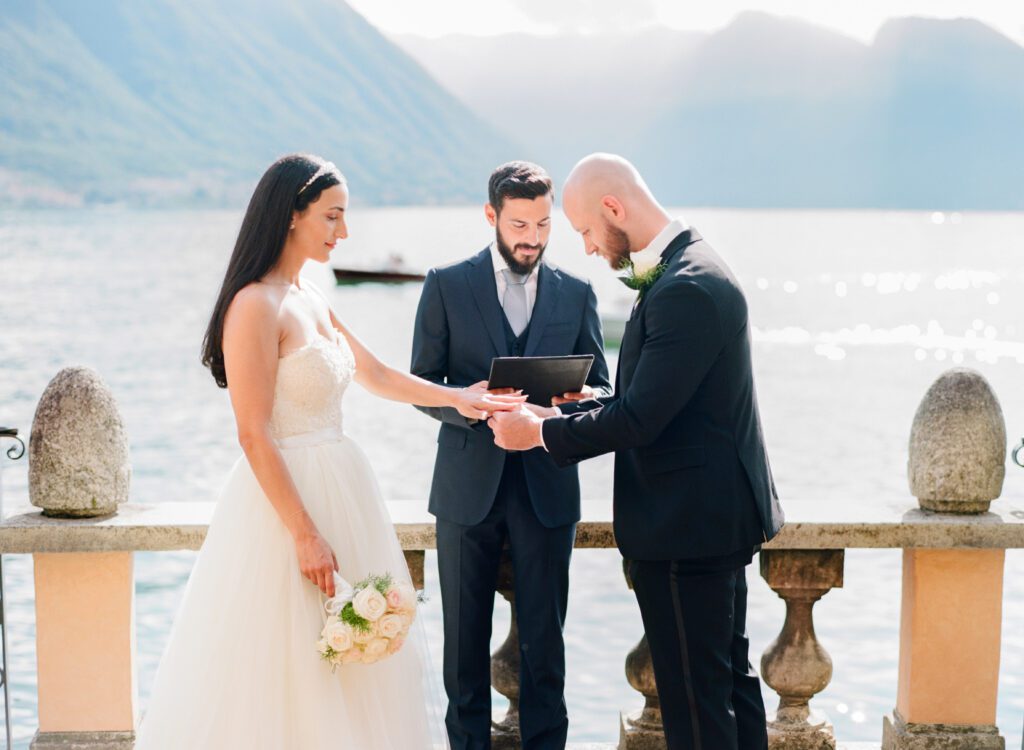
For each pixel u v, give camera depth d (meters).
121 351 32.94
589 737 5.78
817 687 3.43
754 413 2.92
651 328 2.80
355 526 2.93
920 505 3.45
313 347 2.90
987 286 63.66
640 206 2.94
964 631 3.36
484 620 3.26
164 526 3.20
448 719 3.27
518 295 3.34
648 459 2.88
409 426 21.86
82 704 3.30
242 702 2.77
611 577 9.19
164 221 113.25
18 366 29.12
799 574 3.37
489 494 3.18
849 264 76.62
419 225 111.50
